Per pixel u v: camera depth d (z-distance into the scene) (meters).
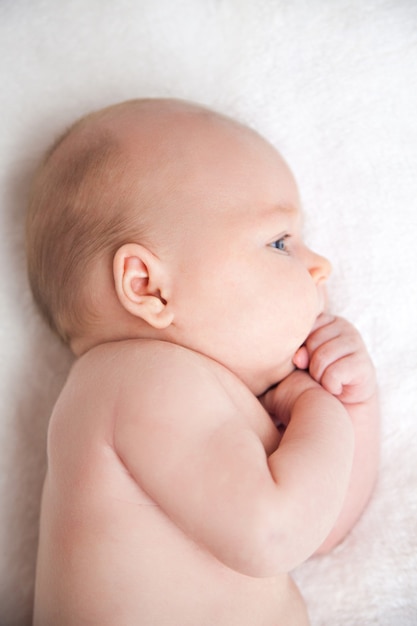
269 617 0.44
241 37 0.55
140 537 0.43
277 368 0.46
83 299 0.46
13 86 0.54
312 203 0.53
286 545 0.40
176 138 0.46
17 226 0.52
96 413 0.43
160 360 0.43
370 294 0.52
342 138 0.53
